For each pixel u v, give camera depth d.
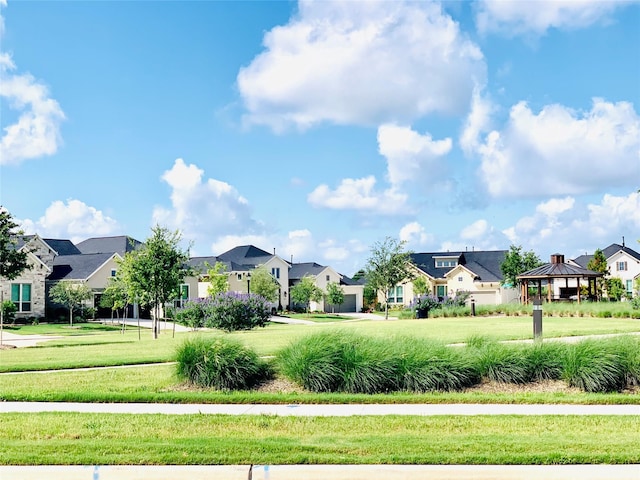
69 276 50.06
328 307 72.50
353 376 12.03
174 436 8.61
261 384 12.62
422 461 7.23
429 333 24.56
